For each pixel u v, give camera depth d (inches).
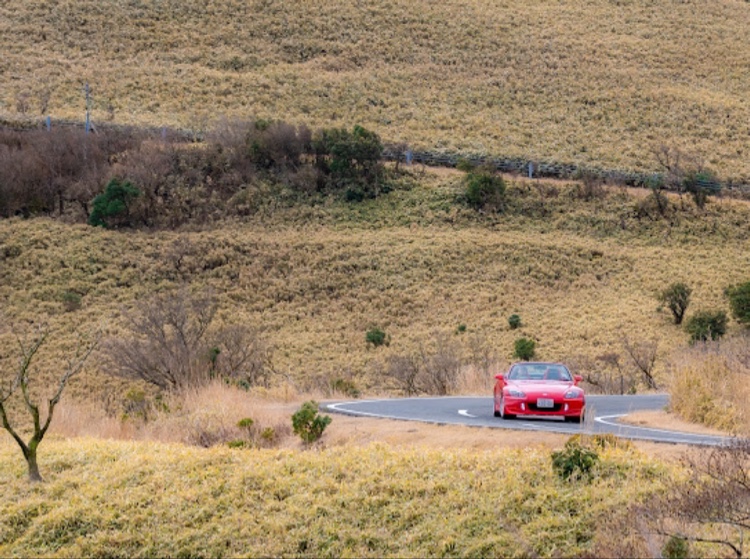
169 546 478.6
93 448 634.2
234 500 508.7
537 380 755.4
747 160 3659.0
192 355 1282.0
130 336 2151.8
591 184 3235.7
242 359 1418.6
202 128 3639.3
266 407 933.2
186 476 545.6
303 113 3996.1
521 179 3316.9
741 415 671.8
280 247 2819.9
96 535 492.4
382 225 3051.2
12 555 488.1
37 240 2746.1
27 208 2999.5
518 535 428.1
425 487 495.8
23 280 2551.7
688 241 2979.8
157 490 532.7
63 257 2667.3
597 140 3804.1
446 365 1422.2
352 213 3110.2
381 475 520.7
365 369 1987.0
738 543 402.6
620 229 3048.7
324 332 2363.4
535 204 3171.8
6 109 3804.1
